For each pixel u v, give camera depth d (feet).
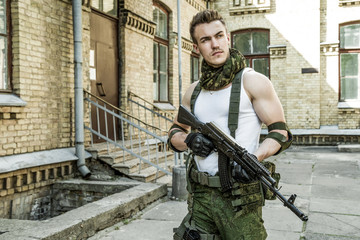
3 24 16.28
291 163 29.78
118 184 17.54
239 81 5.96
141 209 15.42
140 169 19.85
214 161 5.98
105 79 24.36
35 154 16.98
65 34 19.26
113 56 25.29
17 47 16.48
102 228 12.85
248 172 5.39
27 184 16.37
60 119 18.79
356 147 36.60
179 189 17.53
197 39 6.01
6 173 15.23
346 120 41.27
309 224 14.14
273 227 13.78
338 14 41.68
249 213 5.79
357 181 22.38
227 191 5.75
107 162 19.62
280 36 43.27
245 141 5.87
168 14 33.68
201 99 6.34
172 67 33.71
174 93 34.04
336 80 41.75
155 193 16.65
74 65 19.10
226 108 6.00
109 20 24.85
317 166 28.14
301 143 42.32
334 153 35.88
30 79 17.01
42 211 17.46
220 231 5.96
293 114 42.75
